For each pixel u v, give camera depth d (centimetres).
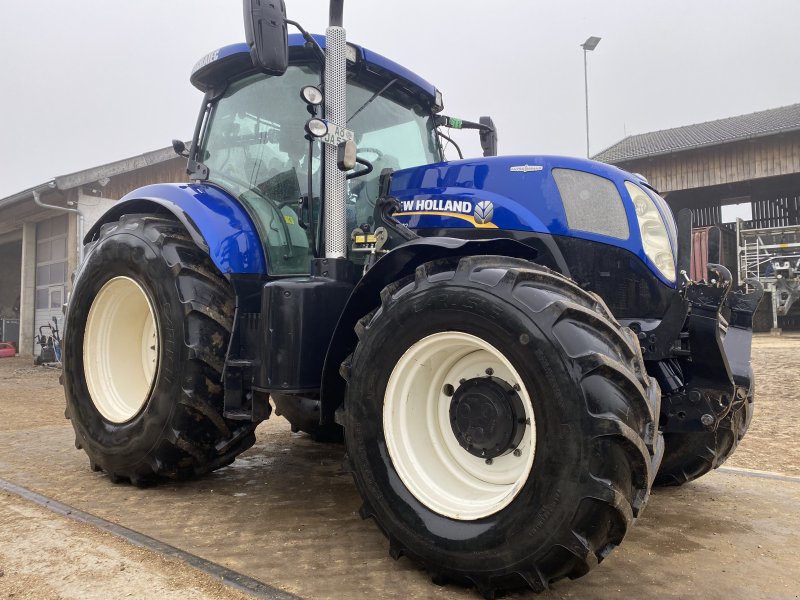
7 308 1939
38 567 210
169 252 304
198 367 290
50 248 1538
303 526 259
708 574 217
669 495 321
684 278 242
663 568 222
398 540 211
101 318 343
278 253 318
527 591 199
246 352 293
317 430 436
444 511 204
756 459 404
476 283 203
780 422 530
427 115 388
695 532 262
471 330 203
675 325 238
